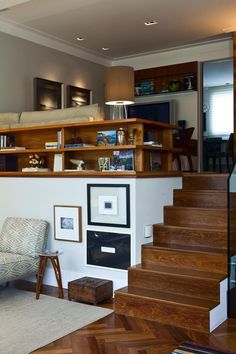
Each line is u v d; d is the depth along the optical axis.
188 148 7.16
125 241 4.40
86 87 8.28
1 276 4.21
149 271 4.01
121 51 8.32
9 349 3.09
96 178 4.61
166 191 4.93
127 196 4.38
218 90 10.87
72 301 4.27
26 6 5.98
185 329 3.48
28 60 6.98
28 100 6.99
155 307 3.67
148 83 8.65
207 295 3.69
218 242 4.21
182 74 8.22
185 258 4.09
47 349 3.09
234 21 6.66
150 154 4.92
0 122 5.70
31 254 4.63
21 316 3.79
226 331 3.44
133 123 4.58
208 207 4.75
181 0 5.81
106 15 6.36
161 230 4.54
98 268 4.61
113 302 4.25
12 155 5.53
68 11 6.18
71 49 7.89
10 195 5.38
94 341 3.24
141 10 6.17
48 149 5.00
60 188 4.92
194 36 7.44
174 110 8.33
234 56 6.96
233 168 4.08
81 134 5.05
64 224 4.87
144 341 3.24
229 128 10.71
